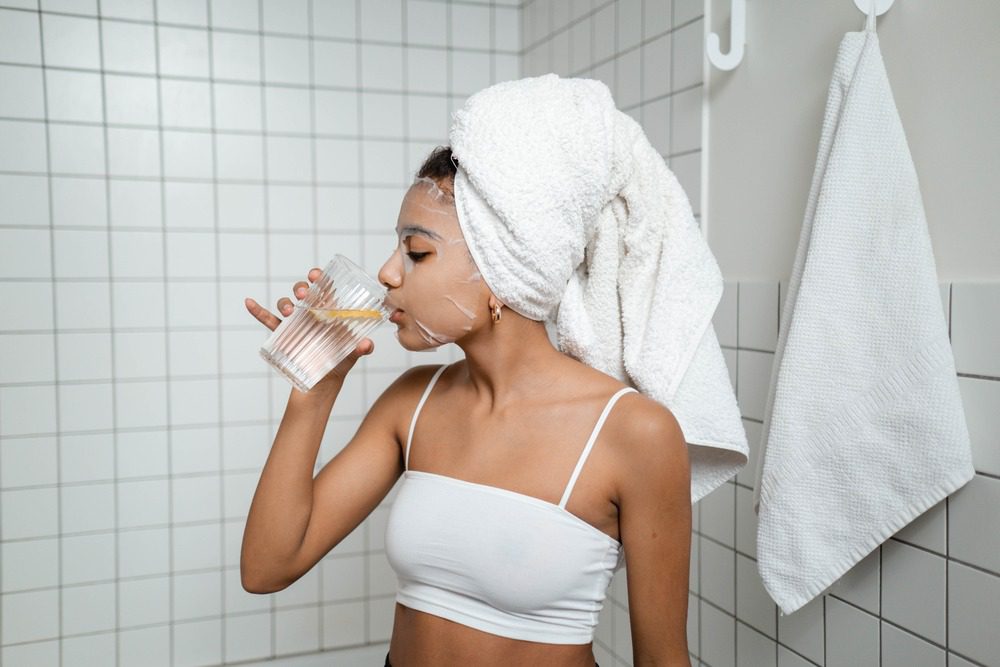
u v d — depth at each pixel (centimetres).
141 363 206
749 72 147
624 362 102
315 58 215
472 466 93
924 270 108
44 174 197
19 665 200
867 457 113
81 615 205
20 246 196
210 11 206
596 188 90
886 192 110
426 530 92
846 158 113
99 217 201
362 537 225
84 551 204
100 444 204
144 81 203
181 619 212
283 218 215
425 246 89
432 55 225
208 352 211
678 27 165
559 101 89
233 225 211
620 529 92
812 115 132
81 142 199
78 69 198
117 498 206
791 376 118
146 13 202
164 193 206
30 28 194
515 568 88
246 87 210
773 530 122
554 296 93
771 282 142
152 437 208
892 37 117
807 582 119
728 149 153
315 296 88
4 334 196
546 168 86
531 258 87
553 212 87
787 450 119
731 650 155
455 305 89
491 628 90
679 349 98
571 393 93
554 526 88
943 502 111
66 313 200
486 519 90
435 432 99
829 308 114
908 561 117
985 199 105
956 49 108
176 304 208
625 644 190
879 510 113
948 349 107
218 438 213
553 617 91
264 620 218
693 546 166
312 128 216
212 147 208
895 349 110
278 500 96
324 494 102
